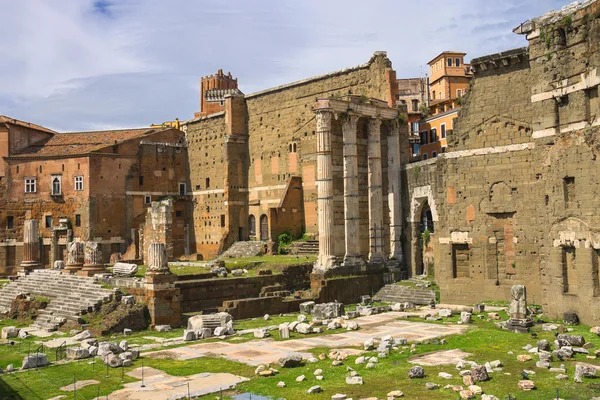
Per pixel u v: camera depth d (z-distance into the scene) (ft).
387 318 134.10
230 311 149.28
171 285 142.92
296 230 254.06
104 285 157.58
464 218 160.25
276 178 271.49
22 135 304.91
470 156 159.53
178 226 313.12
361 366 85.10
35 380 85.92
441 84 373.81
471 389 69.56
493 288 154.20
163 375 84.43
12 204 292.81
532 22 130.72
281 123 269.03
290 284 188.34
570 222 120.67
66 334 133.08
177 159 314.96
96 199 285.84
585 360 84.12
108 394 75.51
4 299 175.63
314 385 75.51
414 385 73.72
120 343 106.22
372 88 224.33
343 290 181.47
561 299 122.72
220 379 80.48
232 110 286.25
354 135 199.21
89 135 318.45
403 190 205.57
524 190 149.89
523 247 149.79
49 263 288.51
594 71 115.14
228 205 284.20
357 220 197.26
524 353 90.07
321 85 248.32
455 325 120.26
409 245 201.57
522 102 151.02
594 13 115.75
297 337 112.37
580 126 118.93
